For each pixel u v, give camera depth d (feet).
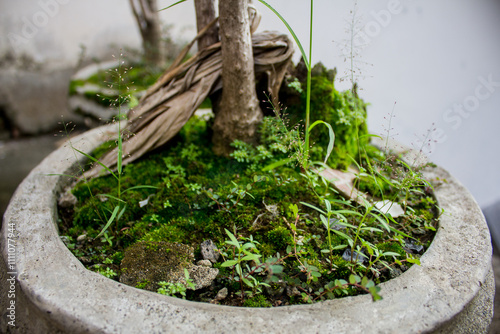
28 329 1.48
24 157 3.63
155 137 2.05
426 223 1.79
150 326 1.37
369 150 2.24
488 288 1.62
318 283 1.58
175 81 2.10
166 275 1.58
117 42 4.11
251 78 1.98
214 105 2.17
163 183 1.96
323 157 2.10
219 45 2.05
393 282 1.51
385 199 1.91
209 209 1.85
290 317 1.41
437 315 1.40
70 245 1.73
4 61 3.60
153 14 3.39
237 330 1.37
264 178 1.86
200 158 2.12
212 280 1.59
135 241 1.76
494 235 3.01
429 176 2.07
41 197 1.88
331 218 1.80
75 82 3.40
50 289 1.46
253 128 2.06
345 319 1.40
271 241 1.71
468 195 1.93
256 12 2.01
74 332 1.38
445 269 1.55
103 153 2.18
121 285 1.50
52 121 4.00
